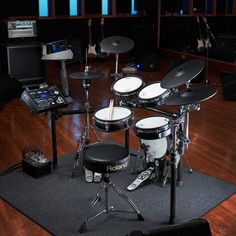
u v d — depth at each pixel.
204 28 8.52
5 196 3.40
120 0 8.96
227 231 2.92
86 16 8.74
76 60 8.26
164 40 9.04
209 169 3.87
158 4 8.90
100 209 3.20
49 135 4.70
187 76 2.96
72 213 3.15
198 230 1.96
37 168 3.68
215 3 8.44
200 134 4.71
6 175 3.76
